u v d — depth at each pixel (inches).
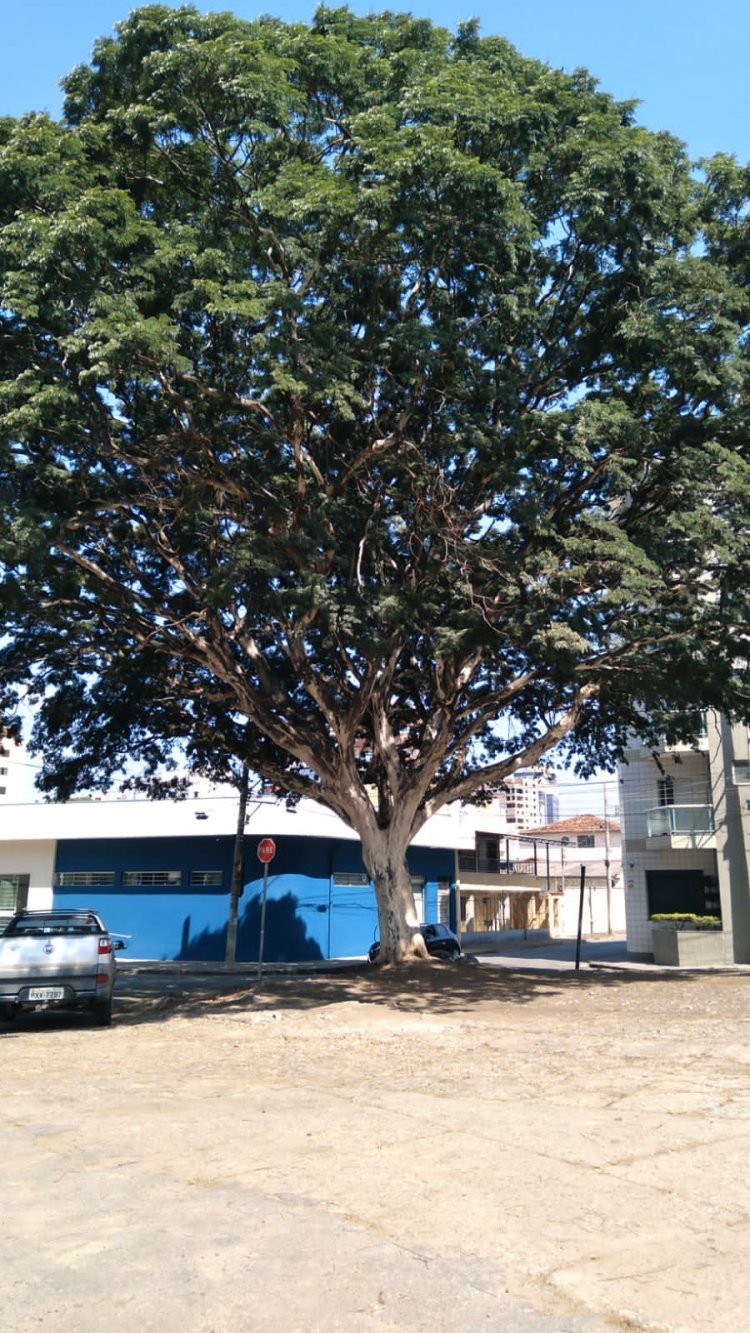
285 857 1371.8
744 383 538.3
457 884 1784.0
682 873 1413.6
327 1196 217.5
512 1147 257.0
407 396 562.9
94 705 823.7
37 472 540.1
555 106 545.0
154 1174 236.7
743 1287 168.4
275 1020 537.6
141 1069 401.1
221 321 499.5
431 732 759.1
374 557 634.8
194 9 529.7
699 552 543.8
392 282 550.3
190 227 503.8
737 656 622.2
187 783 976.9
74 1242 191.9
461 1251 185.0
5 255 478.0
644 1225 197.6
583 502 617.6
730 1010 558.6
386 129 499.2
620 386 583.5
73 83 554.9
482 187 482.3
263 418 569.0
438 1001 616.1
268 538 555.8
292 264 527.2
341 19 561.9
